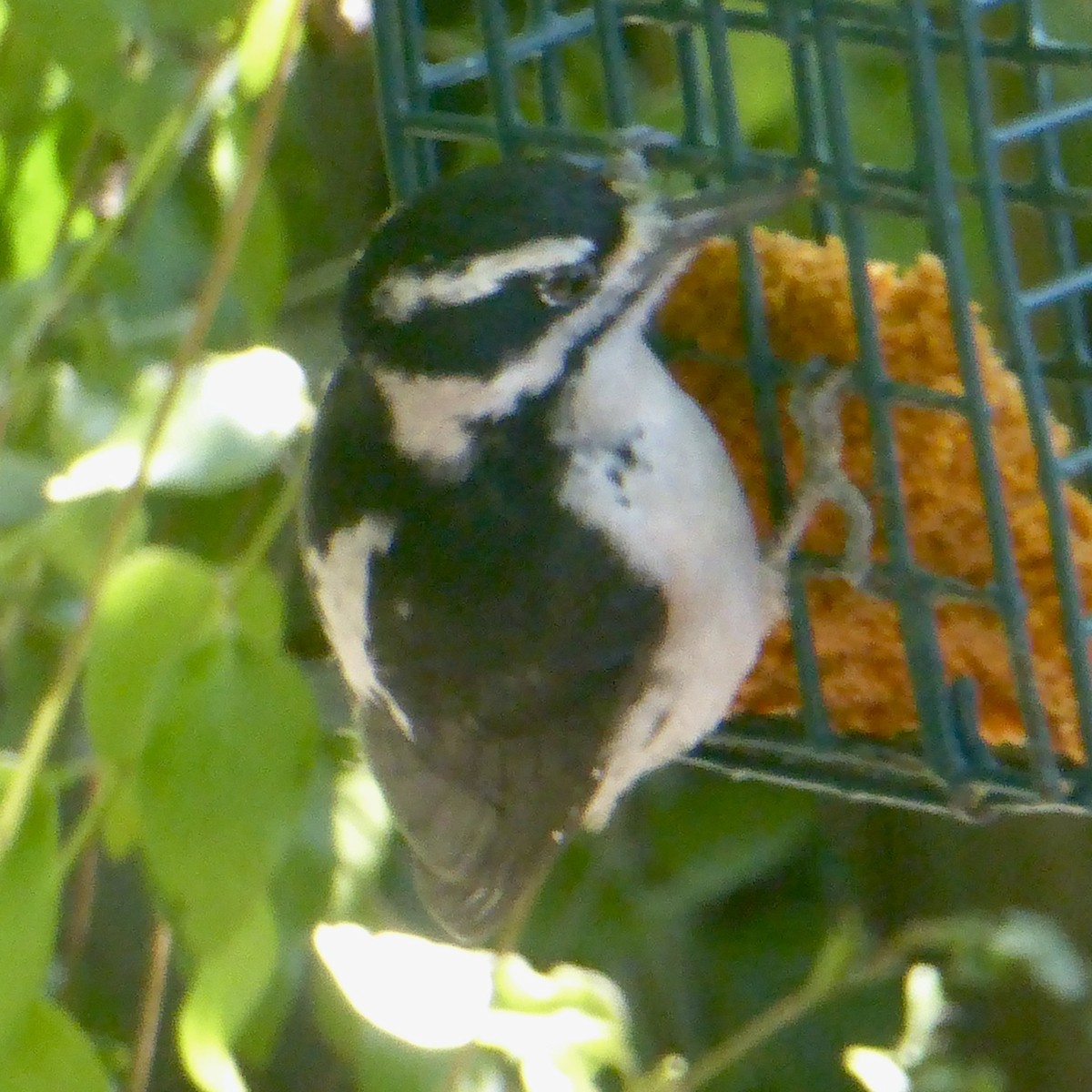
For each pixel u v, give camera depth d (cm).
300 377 562
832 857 912
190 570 550
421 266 542
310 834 621
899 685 601
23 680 702
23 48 674
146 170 591
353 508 592
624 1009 717
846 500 561
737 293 587
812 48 650
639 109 719
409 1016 550
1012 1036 862
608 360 555
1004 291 520
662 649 588
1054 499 528
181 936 575
